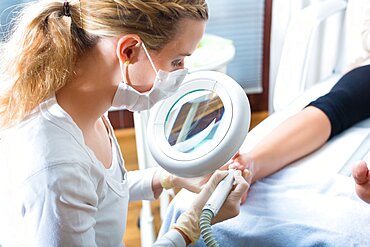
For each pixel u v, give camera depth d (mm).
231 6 2576
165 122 991
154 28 812
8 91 861
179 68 916
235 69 2752
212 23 2607
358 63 1783
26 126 819
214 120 930
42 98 836
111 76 855
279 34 2184
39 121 815
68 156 786
